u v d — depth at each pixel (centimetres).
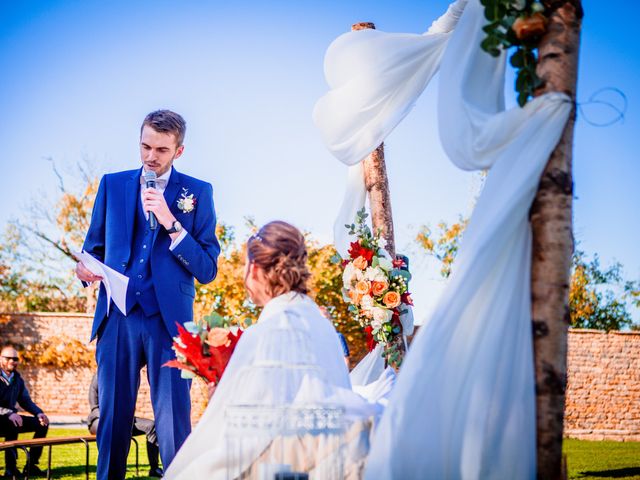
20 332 1541
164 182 428
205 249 428
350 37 407
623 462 843
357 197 513
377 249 477
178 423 398
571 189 283
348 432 282
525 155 279
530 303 277
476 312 272
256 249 308
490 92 314
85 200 2245
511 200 272
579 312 1794
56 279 2261
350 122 404
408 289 480
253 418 264
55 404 1530
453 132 303
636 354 1483
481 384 263
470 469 257
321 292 1539
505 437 262
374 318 461
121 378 400
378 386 372
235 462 281
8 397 771
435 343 268
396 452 260
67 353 1523
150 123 416
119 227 420
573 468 773
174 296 409
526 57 293
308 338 288
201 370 321
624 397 1473
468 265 271
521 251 278
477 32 314
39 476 686
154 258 412
